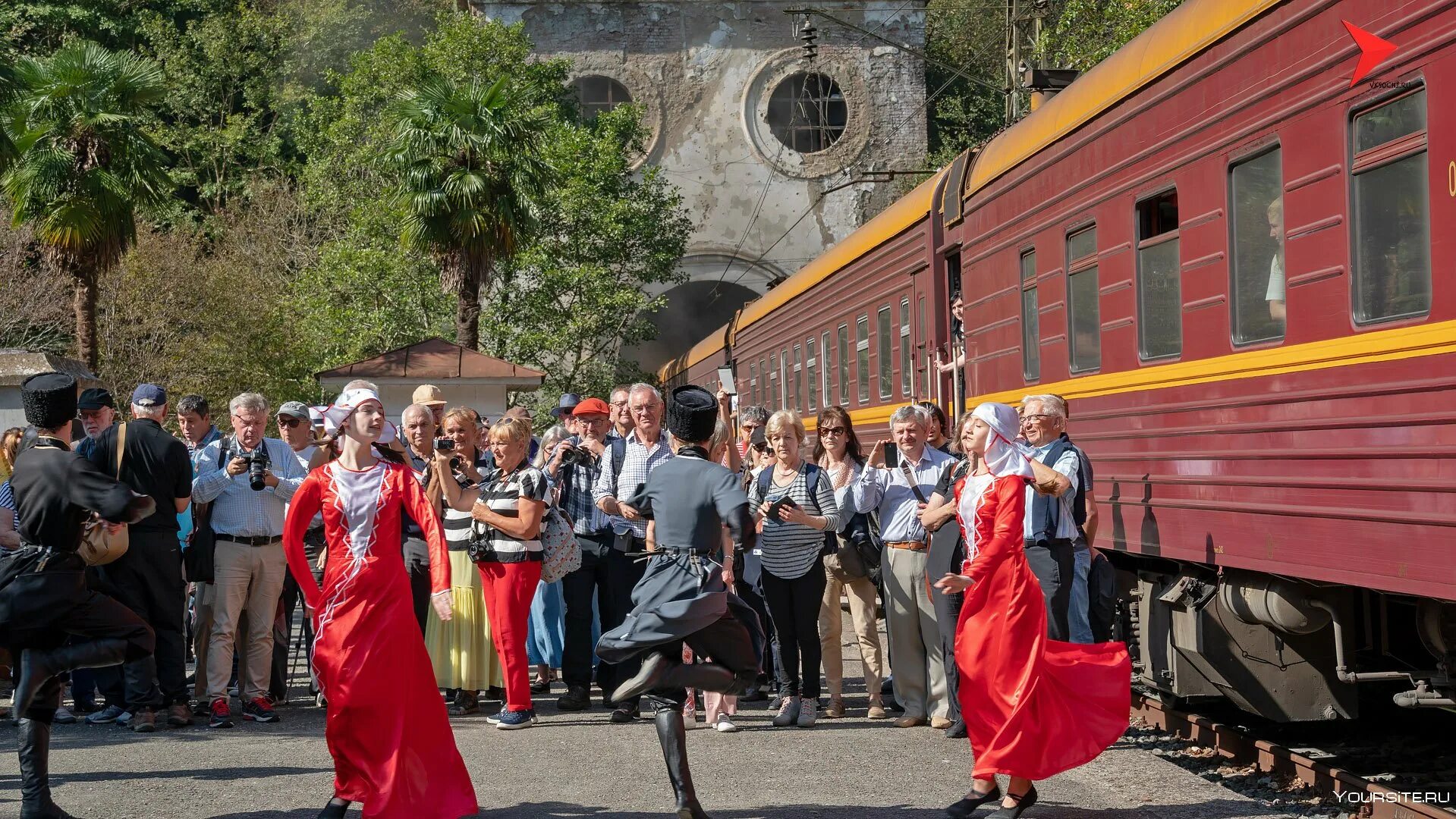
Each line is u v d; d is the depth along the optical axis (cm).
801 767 722
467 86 2317
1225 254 718
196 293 3253
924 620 834
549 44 4119
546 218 3250
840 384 1697
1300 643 764
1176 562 848
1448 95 539
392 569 562
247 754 770
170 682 847
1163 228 802
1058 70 1177
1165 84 785
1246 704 777
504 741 809
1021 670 577
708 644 592
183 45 4878
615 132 3541
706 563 593
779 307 2092
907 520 838
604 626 926
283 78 5062
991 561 580
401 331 2934
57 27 4559
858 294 1595
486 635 916
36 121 2120
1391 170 579
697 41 4159
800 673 855
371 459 575
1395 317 576
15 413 1323
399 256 2928
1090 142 891
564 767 730
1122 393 850
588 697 928
